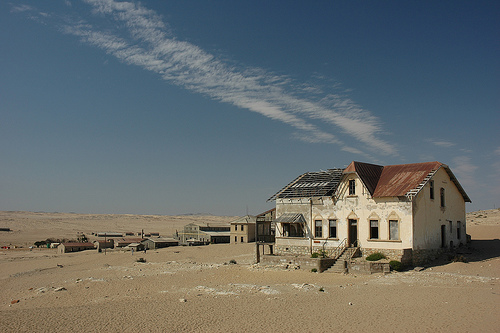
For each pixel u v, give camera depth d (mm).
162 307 25453
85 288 36094
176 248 86938
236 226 95250
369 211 40125
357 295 27328
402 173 41719
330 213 43344
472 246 46469
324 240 43438
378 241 39031
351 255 39531
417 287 28734
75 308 25750
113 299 30109
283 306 24875
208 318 22406
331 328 19828
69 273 51312
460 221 46406
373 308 23359
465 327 18781
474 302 23453
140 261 62219
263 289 31062
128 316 23156
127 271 48844
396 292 27469
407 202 37500
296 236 46562
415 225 37375
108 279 41344
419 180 39031
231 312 23641
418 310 22328
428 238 39281
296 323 20938
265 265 44156
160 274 43875
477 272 33156
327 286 31469
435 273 33562
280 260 43406
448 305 23078
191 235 105250
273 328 20203
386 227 38750
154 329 20469
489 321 19531
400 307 23234
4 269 62594
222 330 20109
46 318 22922
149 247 93438
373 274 35344
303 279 35312
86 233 171625
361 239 40500
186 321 21844
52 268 60281
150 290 33688
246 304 25781
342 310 23266
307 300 26453
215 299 27797
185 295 29938
